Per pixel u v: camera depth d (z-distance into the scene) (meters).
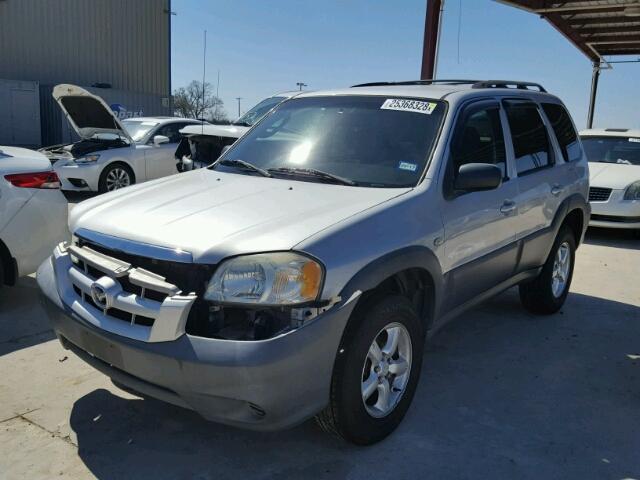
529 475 2.88
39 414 3.29
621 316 5.33
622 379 4.01
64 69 23.98
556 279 5.24
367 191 3.27
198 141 8.62
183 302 2.55
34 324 4.55
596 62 19.16
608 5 12.02
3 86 20.16
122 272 2.75
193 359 2.50
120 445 3.04
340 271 2.68
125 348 2.68
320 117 4.02
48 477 2.76
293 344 2.53
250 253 2.59
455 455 3.03
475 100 3.98
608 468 2.96
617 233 9.65
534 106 4.77
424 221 3.21
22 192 4.66
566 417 3.46
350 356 2.78
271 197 3.17
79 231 3.10
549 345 4.57
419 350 3.27
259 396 2.50
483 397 3.68
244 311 2.65
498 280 4.21
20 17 22.52
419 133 3.64
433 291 3.35
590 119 19.86
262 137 4.13
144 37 26.53
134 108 23.95
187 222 2.86
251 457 2.97
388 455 3.01
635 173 9.05
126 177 10.95
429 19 10.67
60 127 21.67
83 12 24.25
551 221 4.75
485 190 3.48
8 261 4.69
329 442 3.11
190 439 3.11
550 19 13.70
